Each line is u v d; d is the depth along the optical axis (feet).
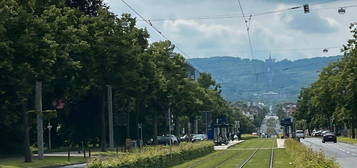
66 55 323.16
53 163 294.87
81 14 398.01
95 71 386.32
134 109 513.04
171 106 553.23
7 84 283.38
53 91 360.89
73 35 331.77
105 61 399.03
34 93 327.88
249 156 334.44
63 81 361.71
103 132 422.00
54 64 326.24
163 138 546.67
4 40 266.16
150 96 484.74
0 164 275.18
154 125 551.59
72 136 493.77
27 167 266.98
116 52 401.29
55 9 318.65
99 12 405.39
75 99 412.57
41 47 286.87
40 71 290.97
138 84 423.23
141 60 449.06
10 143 390.42
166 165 245.04
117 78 406.62
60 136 501.97
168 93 529.86
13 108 304.91
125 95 447.83
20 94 291.38
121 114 358.02
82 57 378.32
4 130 378.53
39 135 316.19
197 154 333.21
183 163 277.85
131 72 410.31
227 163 270.26
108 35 399.85
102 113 422.41
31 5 286.46
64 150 456.04
